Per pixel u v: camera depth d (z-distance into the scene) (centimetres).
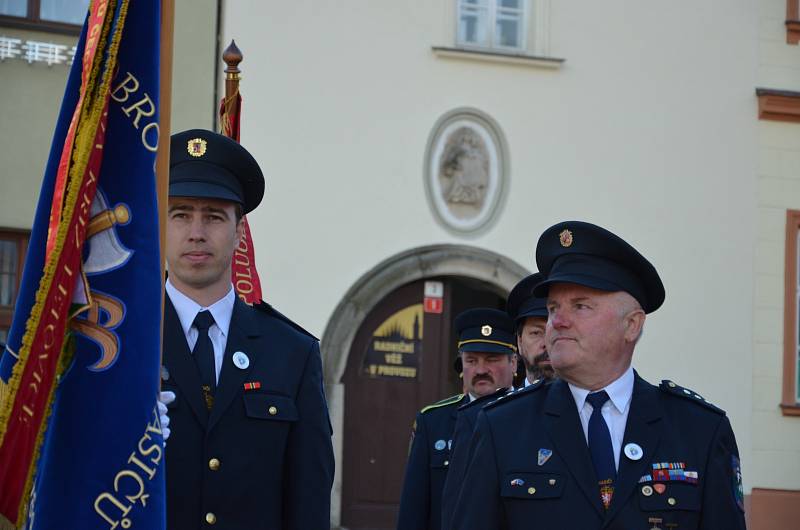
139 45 402
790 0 1739
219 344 523
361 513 1600
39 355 368
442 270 1612
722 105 1712
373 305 1591
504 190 1638
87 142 379
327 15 1587
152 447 393
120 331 393
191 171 519
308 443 524
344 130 1588
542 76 1658
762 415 1712
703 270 1700
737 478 484
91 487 386
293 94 1574
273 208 1563
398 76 1608
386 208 1598
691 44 1705
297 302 1566
